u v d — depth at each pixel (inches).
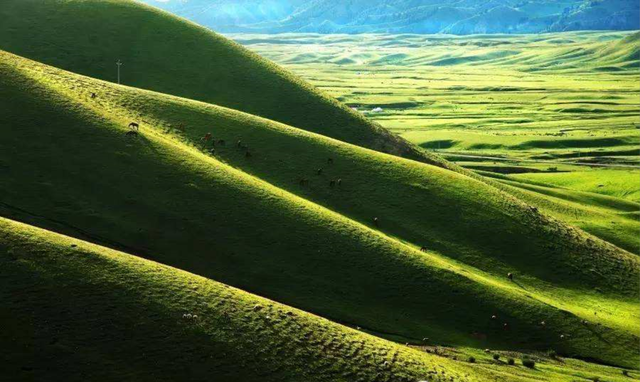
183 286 2375.7
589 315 3550.7
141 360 1995.6
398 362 2367.1
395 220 4065.0
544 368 2901.1
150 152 3735.2
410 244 3865.7
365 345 2421.3
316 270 3257.9
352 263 3353.8
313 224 3540.8
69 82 4434.1
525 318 3314.5
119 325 2086.6
